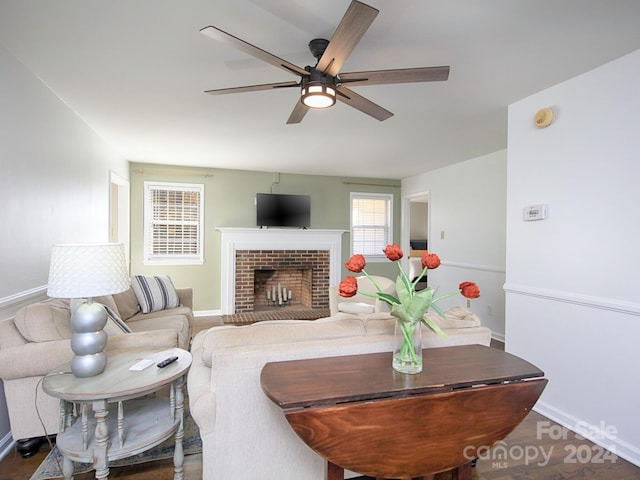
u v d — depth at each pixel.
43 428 2.02
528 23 1.79
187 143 4.15
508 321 2.87
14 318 2.01
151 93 2.71
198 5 1.67
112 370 1.78
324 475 1.67
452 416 1.33
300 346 1.60
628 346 2.09
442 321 1.91
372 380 1.37
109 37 1.95
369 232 6.64
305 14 1.73
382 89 2.61
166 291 3.94
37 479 1.83
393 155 4.70
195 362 1.80
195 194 5.57
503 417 1.40
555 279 2.51
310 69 1.85
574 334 2.38
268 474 1.59
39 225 2.49
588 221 2.31
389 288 4.30
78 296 1.65
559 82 2.48
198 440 2.20
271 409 1.57
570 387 2.40
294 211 5.81
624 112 2.12
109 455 1.57
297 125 3.47
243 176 5.79
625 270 2.11
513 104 2.87
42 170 2.53
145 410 1.92
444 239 5.43
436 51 2.07
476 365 1.55
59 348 1.96
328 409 1.19
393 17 1.74
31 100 2.37
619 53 2.09
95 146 3.70
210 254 5.62
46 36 1.94
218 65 2.27
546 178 2.59
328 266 6.15
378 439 1.25
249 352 1.52
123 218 5.09
